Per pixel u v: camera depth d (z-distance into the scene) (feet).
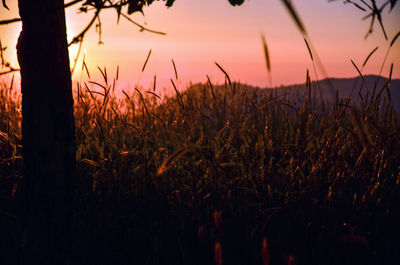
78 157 6.54
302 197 5.36
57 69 4.53
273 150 5.65
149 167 6.08
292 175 5.70
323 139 5.94
